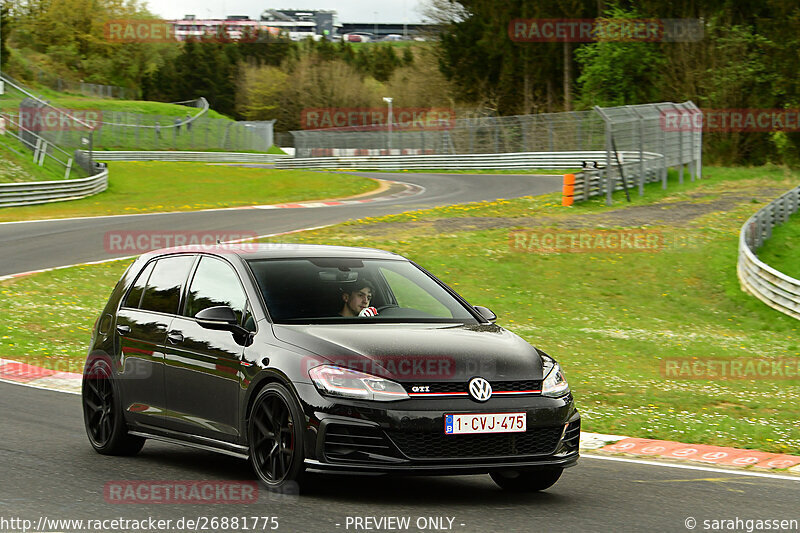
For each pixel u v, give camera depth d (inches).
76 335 2310.5
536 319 3144.7
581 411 1614.2
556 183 6742.1
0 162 6432.1
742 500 951.6
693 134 6501.0
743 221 4778.5
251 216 4881.9
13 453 1087.0
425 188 6904.5
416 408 840.9
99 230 4293.8
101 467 1028.5
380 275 1061.1
